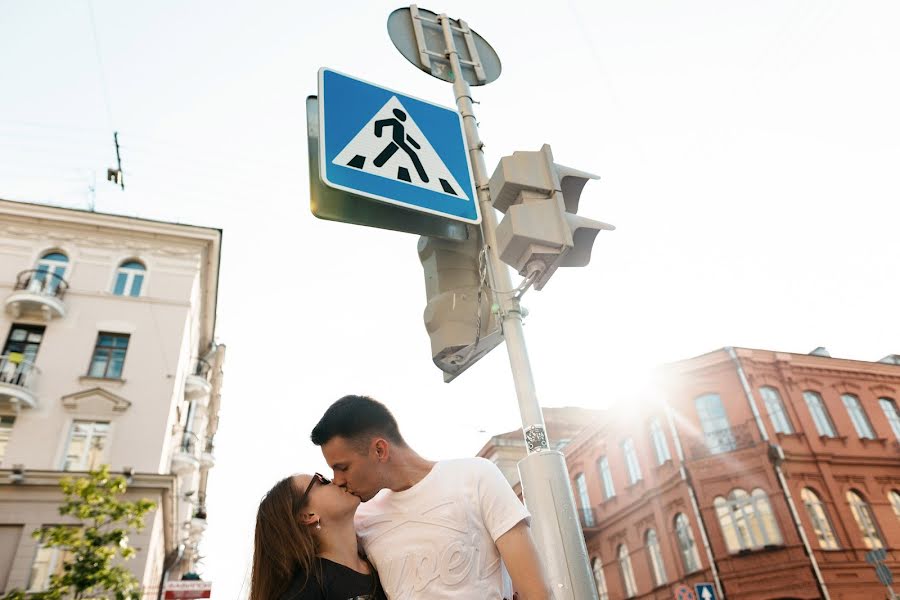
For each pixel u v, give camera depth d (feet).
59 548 45.98
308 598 4.38
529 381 7.40
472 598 4.39
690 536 62.64
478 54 11.69
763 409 64.23
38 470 47.96
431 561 4.49
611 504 77.61
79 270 61.16
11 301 55.93
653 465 69.46
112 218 64.13
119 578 39.63
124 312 60.34
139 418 54.80
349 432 4.82
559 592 5.90
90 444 52.49
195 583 49.57
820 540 56.44
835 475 61.26
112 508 42.04
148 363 58.13
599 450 81.71
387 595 4.61
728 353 67.82
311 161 8.73
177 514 59.67
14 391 50.65
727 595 56.65
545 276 7.85
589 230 8.24
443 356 8.65
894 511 60.54
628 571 73.46
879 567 50.80
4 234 60.59
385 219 8.72
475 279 9.03
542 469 6.59
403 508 4.83
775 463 59.93
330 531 4.77
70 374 55.26
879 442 65.51
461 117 10.32
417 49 11.08
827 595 52.70
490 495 4.81
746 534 58.44
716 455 62.95
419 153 9.09
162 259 64.90
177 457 65.16
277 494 4.91
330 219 8.38
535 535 6.33
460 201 8.94
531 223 7.61
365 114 9.02
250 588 4.78
